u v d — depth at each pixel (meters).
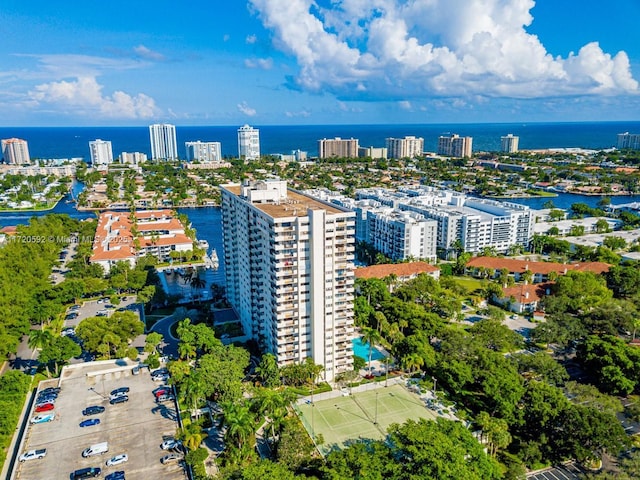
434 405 160.75
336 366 180.12
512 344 198.12
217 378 156.12
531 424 144.62
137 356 193.75
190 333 184.38
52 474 130.12
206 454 131.12
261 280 187.75
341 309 176.12
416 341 179.50
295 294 169.88
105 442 140.88
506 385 150.88
